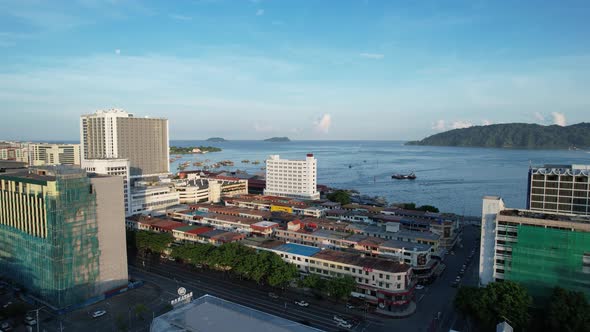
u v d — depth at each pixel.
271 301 143.38
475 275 174.00
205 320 99.31
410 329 123.62
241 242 180.12
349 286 135.88
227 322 98.19
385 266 144.00
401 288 137.62
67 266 133.62
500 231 134.00
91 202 140.25
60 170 132.75
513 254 130.50
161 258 192.38
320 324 126.00
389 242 176.75
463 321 129.25
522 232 128.25
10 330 121.00
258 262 152.00
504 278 133.50
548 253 124.50
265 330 94.12
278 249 167.62
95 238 141.75
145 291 151.88
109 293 146.50
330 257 155.25
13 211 147.12
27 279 143.88
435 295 151.75
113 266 148.12
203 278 166.12
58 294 131.12
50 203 129.25
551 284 124.25
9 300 143.00
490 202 138.00
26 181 138.25
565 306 108.00
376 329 123.38
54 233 130.12
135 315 131.38
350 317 131.50
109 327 123.31
